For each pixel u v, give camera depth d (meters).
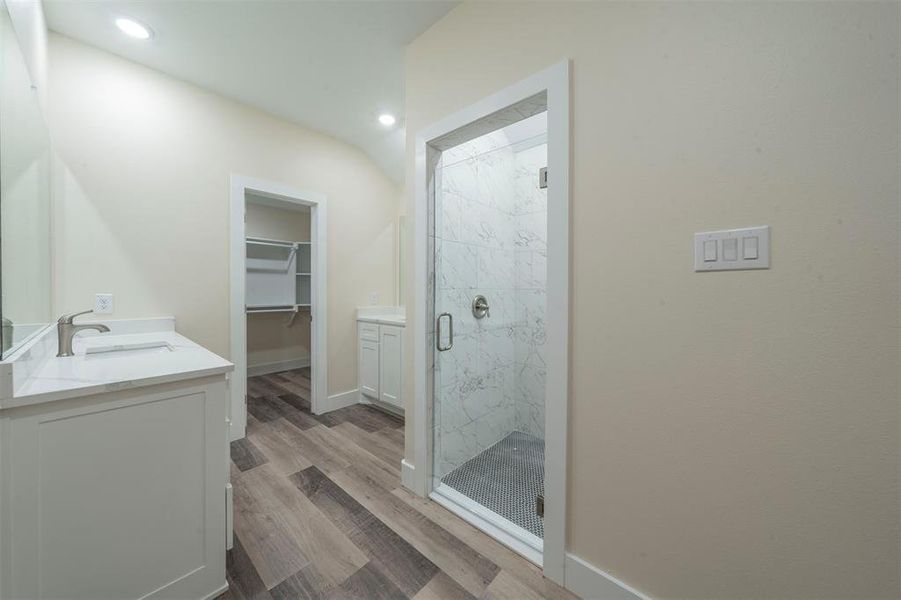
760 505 0.90
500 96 1.42
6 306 0.96
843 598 0.80
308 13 1.68
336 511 1.68
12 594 0.88
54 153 1.79
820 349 0.81
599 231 1.16
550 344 1.27
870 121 0.75
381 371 3.04
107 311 1.97
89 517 0.98
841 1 0.78
